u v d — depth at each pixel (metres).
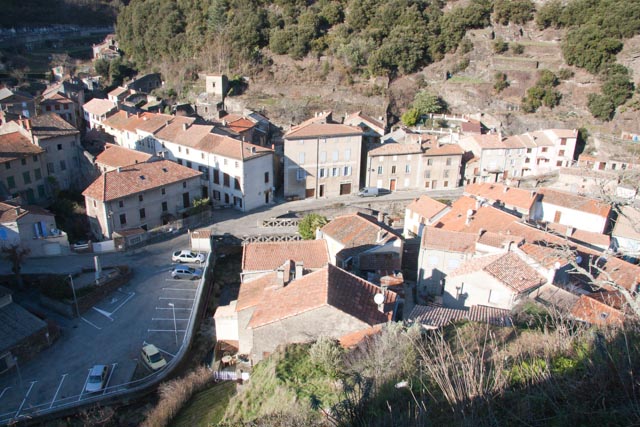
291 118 91.50
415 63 104.00
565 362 14.73
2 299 36.50
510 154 80.81
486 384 13.84
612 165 82.50
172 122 74.44
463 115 97.69
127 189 52.75
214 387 29.91
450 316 27.75
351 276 29.17
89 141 74.81
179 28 117.38
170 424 26.80
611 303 29.72
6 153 55.28
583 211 52.84
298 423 18.39
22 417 28.94
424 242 40.72
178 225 55.50
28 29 140.62
